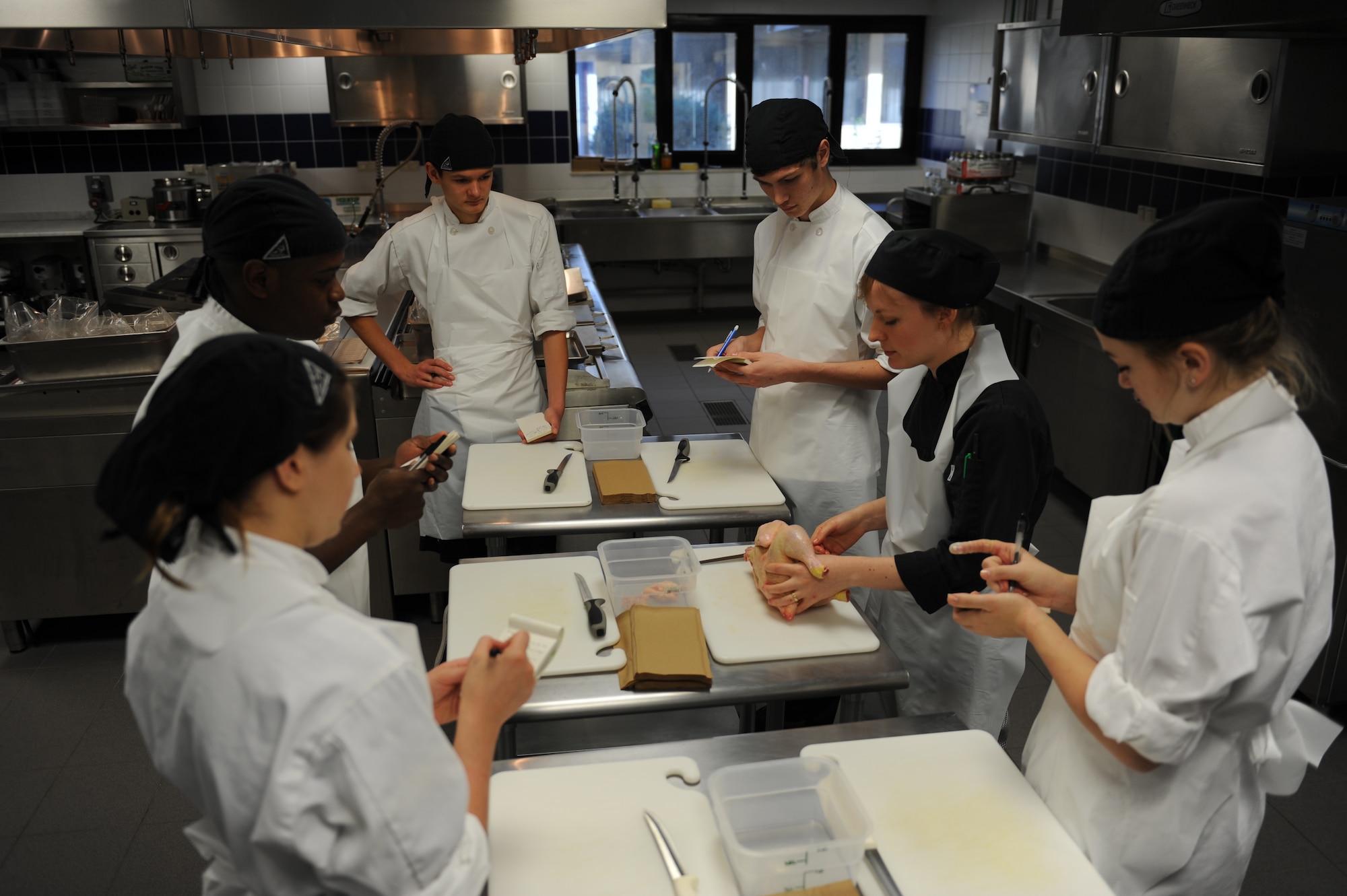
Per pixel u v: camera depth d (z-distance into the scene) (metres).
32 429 2.82
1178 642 1.00
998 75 4.94
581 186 6.83
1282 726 1.23
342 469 0.90
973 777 1.26
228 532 0.85
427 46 3.31
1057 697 1.29
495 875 1.10
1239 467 1.01
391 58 5.96
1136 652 1.04
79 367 2.77
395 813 0.82
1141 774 1.15
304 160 6.34
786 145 2.09
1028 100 4.66
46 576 2.99
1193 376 1.03
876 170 7.20
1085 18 2.86
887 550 1.91
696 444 2.50
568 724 2.49
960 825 1.17
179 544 0.80
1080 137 4.23
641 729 2.47
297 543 0.90
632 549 1.84
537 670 1.40
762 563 1.73
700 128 7.08
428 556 3.15
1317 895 2.12
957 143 6.56
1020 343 4.41
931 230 1.56
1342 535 2.55
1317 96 3.08
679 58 6.86
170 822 2.34
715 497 2.15
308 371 0.84
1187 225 0.98
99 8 1.88
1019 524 1.40
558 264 2.81
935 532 1.75
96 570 3.01
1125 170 4.54
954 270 1.51
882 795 1.22
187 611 0.84
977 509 1.53
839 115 7.08
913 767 1.28
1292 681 1.10
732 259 7.31
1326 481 1.08
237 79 6.11
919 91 7.14
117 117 5.82
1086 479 3.98
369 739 0.81
